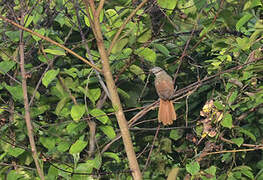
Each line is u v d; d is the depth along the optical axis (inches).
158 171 426.3
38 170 307.4
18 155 338.3
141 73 356.5
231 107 317.1
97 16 278.7
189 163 311.7
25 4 358.9
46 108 371.9
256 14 340.5
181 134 401.7
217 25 340.2
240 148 360.2
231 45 331.9
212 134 325.1
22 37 335.9
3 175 349.7
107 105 383.2
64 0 382.3
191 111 406.9
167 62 400.8
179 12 355.3
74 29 383.9
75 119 302.2
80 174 304.2
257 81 359.3
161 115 326.0
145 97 419.8
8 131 365.1
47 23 383.2
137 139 428.8
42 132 374.0
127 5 356.5
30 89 357.7
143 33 338.3
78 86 348.2
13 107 382.3
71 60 404.8
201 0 325.7
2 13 398.6
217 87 388.5
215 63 330.0
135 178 277.4
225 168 370.6
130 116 414.0
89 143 342.0
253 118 366.9
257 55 317.4
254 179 319.6
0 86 358.0
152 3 327.6
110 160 412.8
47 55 358.9
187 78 416.2
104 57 279.7
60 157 365.1
